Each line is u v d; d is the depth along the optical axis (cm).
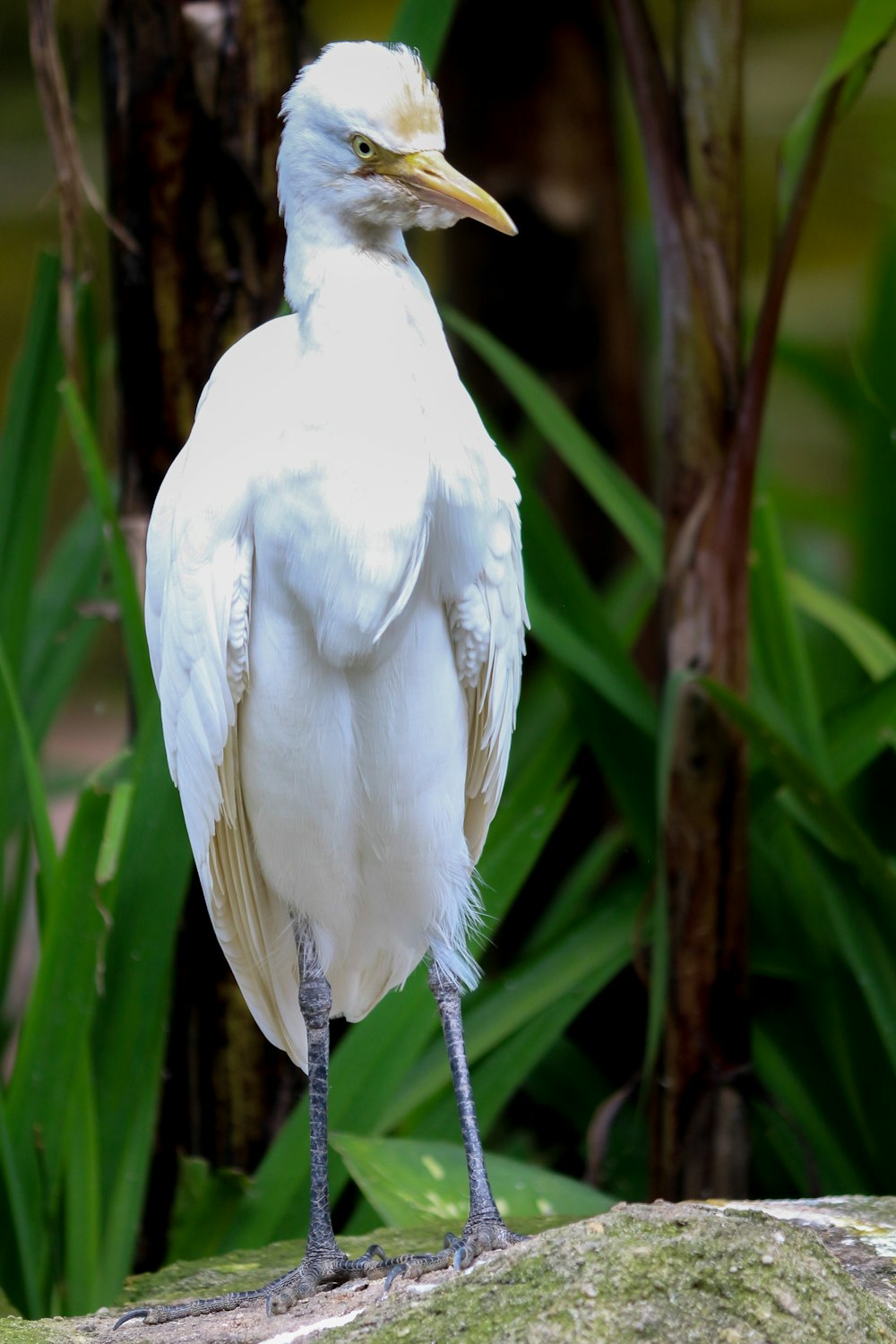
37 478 746
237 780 719
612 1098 741
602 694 739
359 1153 730
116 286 742
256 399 716
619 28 731
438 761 718
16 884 749
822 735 740
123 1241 731
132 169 740
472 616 718
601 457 745
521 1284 704
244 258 740
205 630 716
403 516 714
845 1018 742
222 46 739
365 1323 706
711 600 733
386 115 715
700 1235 705
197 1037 743
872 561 757
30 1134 729
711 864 734
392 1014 735
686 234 731
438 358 716
